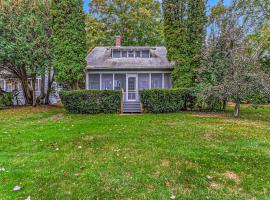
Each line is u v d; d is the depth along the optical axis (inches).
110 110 513.3
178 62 542.0
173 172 165.6
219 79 452.8
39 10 544.4
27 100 655.1
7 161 191.0
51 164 182.5
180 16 542.3
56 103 727.7
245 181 152.4
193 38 538.0
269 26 650.2
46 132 301.1
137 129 311.7
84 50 540.1
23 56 519.2
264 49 567.8
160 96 508.1
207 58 473.7
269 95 405.1
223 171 168.4
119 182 150.0
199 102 497.0
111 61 659.4
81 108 502.6
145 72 642.2
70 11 520.7
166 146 229.3
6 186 145.3
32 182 150.4
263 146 231.8
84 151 215.3
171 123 361.4
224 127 327.6
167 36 557.3
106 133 288.2
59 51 517.0
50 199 130.2
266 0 668.1
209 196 133.3
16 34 517.3
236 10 573.9
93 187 143.6
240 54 425.4
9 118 436.5
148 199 130.0
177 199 130.3
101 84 651.5
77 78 526.0
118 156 199.3
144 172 165.5
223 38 473.7
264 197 132.7
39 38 530.0
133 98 654.5
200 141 248.5
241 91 416.8
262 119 414.6
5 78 692.1
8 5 527.5
